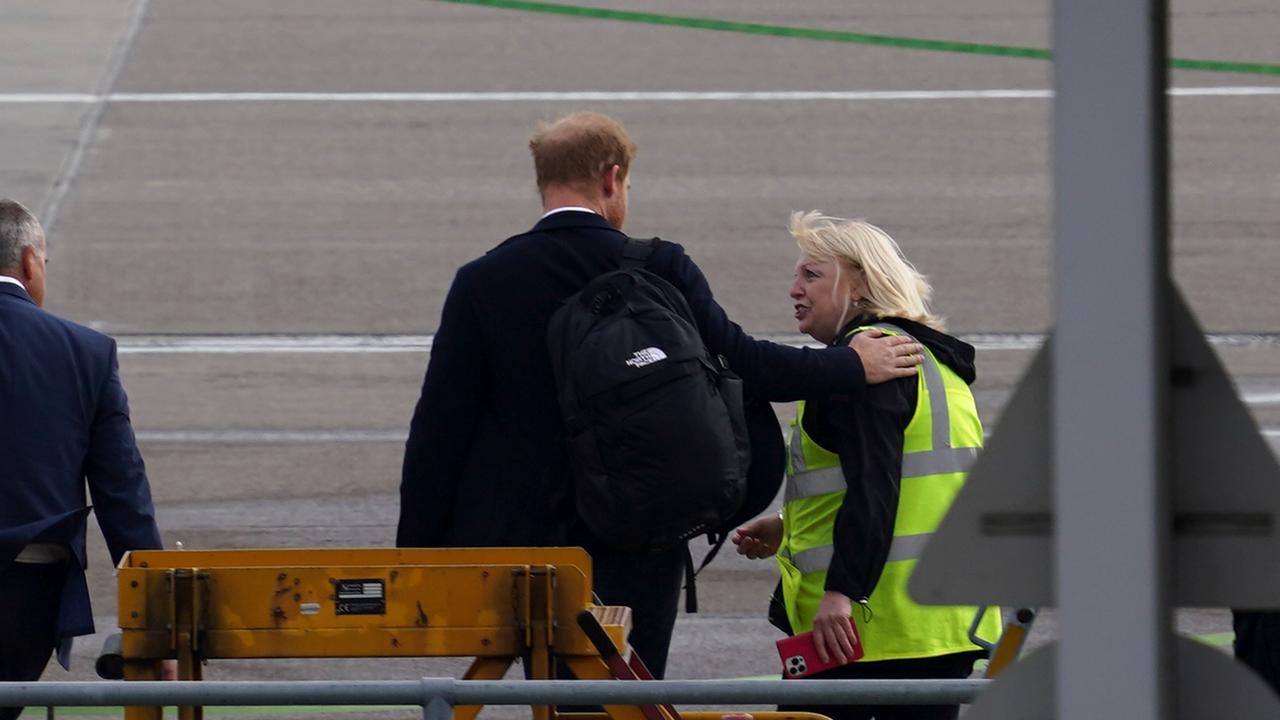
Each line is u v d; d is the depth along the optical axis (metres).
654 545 16.48
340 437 38.03
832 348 16.72
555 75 65.69
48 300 46.44
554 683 13.02
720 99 62.88
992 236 50.44
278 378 41.53
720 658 27.47
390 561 15.77
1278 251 49.06
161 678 14.87
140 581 14.66
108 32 69.62
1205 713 8.04
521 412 17.11
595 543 17.14
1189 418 8.05
